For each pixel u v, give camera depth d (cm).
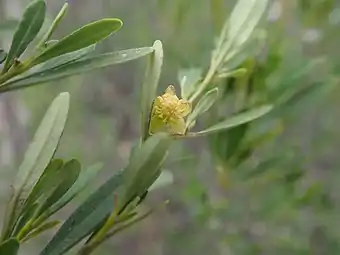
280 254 49
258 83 32
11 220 18
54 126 18
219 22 31
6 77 16
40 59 16
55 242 18
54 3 52
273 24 39
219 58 21
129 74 57
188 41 47
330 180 55
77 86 56
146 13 50
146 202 51
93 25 16
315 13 41
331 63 43
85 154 56
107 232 18
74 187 20
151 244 56
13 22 27
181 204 54
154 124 18
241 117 21
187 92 21
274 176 38
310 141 51
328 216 46
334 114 55
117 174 19
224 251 47
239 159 33
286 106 32
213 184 48
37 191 18
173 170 48
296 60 38
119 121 57
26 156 18
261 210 45
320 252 50
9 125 54
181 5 44
